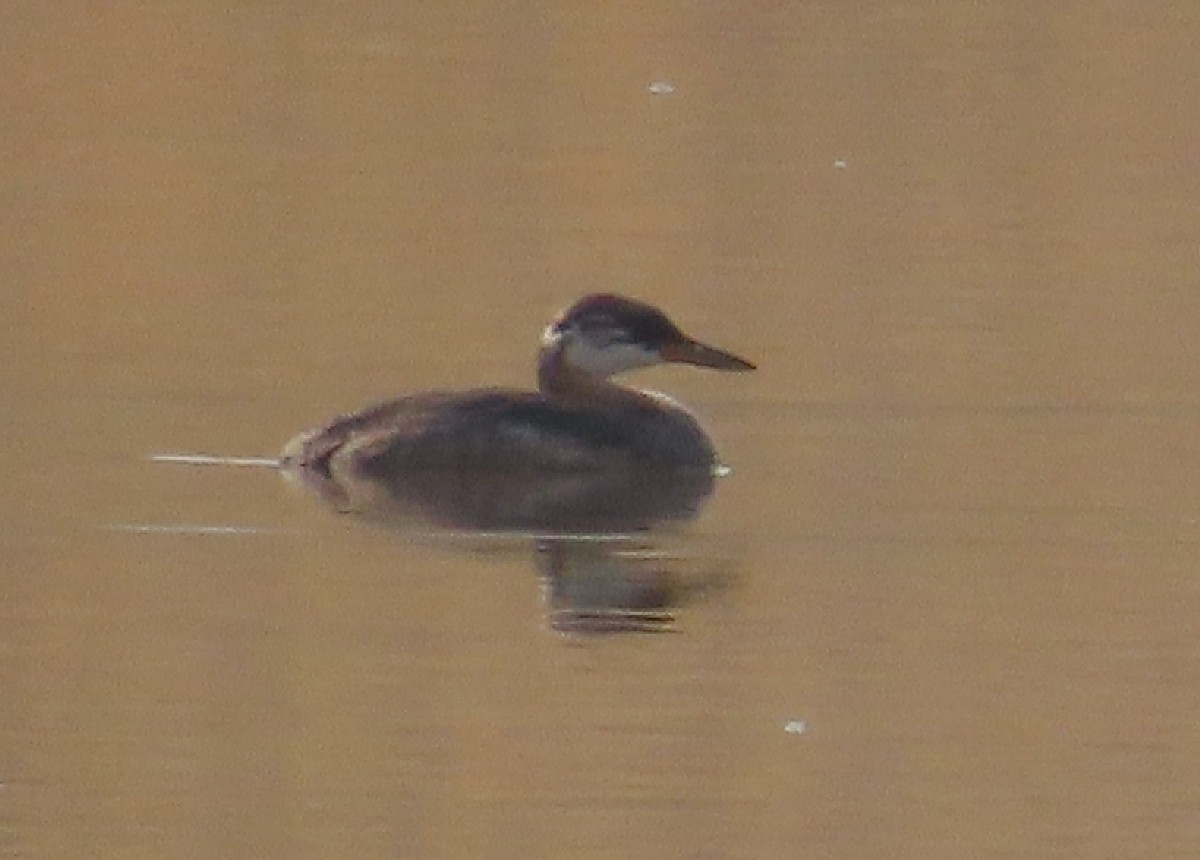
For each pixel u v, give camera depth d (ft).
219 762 38.45
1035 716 40.04
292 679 41.04
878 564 46.85
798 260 72.02
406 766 38.50
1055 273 70.69
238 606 44.52
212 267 70.69
